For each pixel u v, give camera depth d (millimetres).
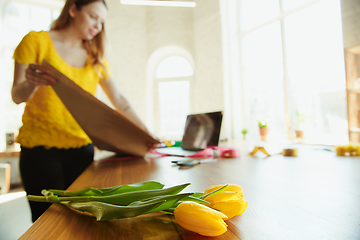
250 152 987
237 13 4273
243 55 4242
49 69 723
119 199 293
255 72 4039
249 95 4172
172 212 275
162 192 287
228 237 236
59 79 729
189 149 1147
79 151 960
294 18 3389
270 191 411
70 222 286
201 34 4281
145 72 4406
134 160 928
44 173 874
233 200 268
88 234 249
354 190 405
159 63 4723
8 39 3814
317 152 976
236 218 289
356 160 741
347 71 2354
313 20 3141
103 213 254
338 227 256
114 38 4266
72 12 921
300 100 3377
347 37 2371
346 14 2377
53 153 900
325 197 369
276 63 3688
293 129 3465
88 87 1032
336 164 676
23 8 3889
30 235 245
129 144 955
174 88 4691
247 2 4145
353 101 2336
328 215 292
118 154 1066
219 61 4129
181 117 4684
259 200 361
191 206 234
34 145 877
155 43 4418
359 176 514
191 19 4387
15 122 3809
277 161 772
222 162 797
